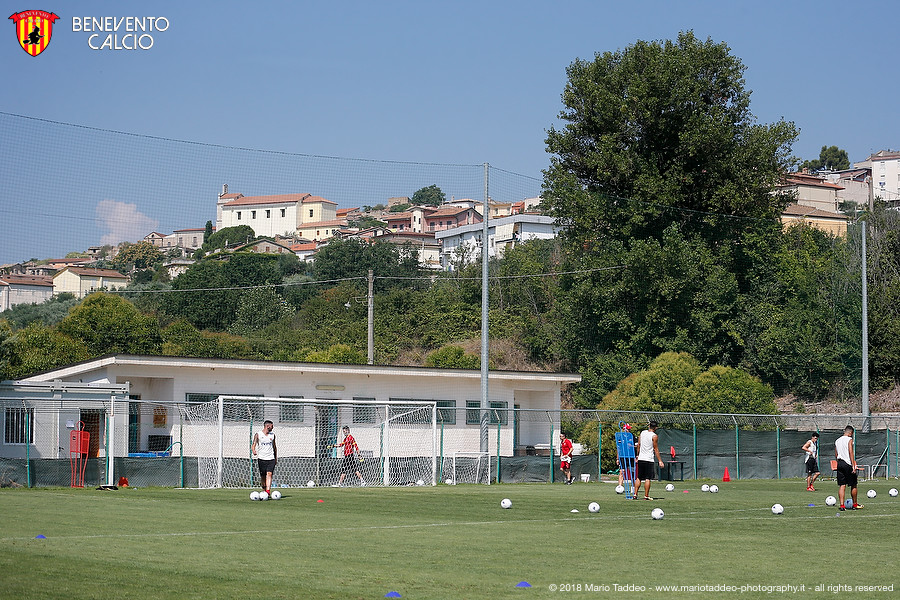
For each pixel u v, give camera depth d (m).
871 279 64.75
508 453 50.91
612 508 24.48
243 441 42.72
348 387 46.16
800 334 60.28
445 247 142.12
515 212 152.00
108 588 10.44
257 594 10.38
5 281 94.62
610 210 62.09
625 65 63.81
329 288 98.62
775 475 44.19
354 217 199.75
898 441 46.22
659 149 64.31
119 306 70.75
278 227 175.75
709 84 63.56
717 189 61.97
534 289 77.94
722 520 21.22
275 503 24.55
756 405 50.97
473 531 17.83
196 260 120.19
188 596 10.14
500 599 10.51
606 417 44.72
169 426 41.41
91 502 22.97
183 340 72.75
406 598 10.42
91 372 41.47
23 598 9.68
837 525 20.27
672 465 41.53
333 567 12.59
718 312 59.94
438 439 47.78
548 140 65.94
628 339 61.81
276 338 80.38
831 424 52.91
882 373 62.44
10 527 16.34
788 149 63.62
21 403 36.09
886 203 114.94
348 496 28.00
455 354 66.12
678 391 50.84
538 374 52.06
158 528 16.94
